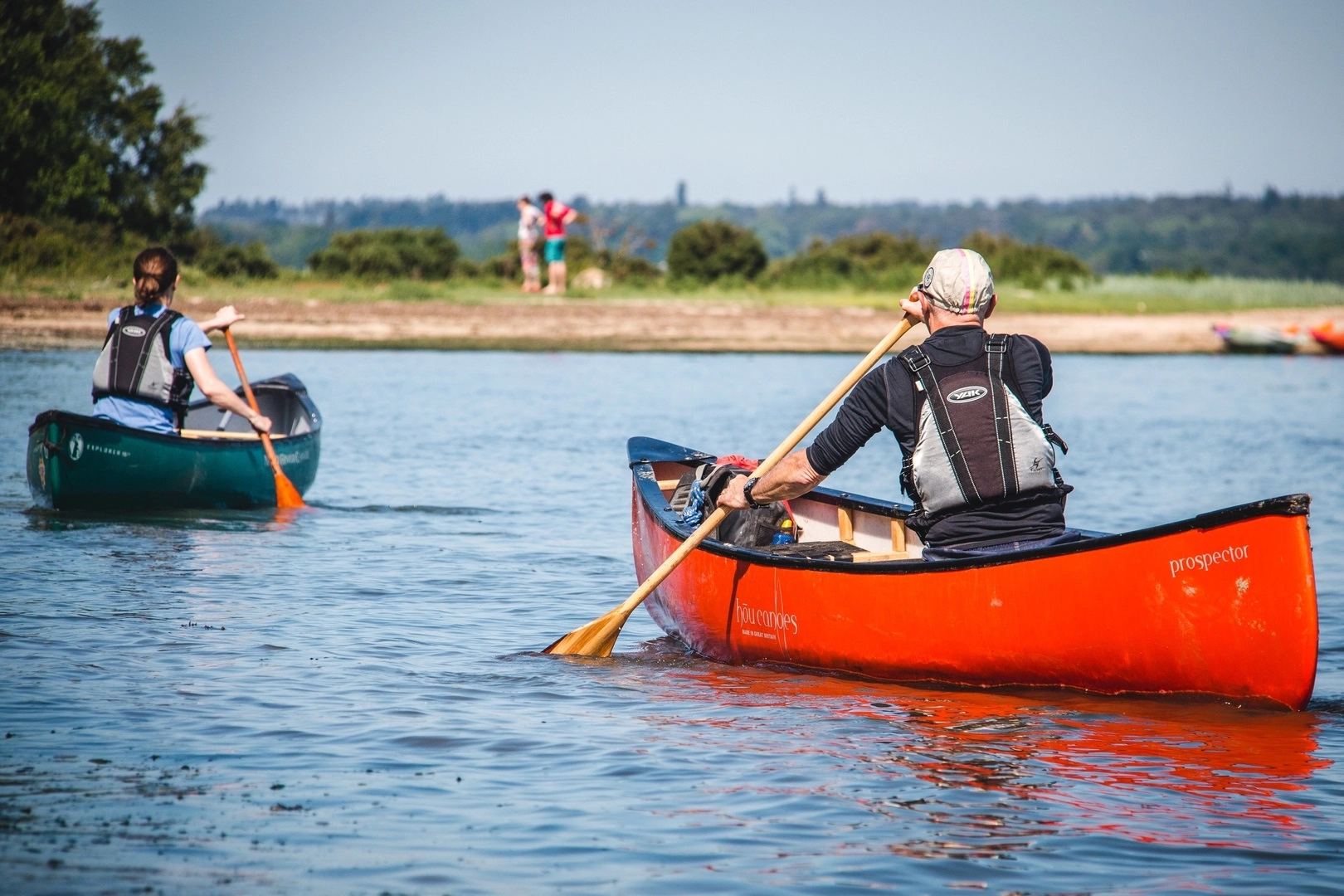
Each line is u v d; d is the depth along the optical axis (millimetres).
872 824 10445
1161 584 12812
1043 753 12086
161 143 93688
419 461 32688
